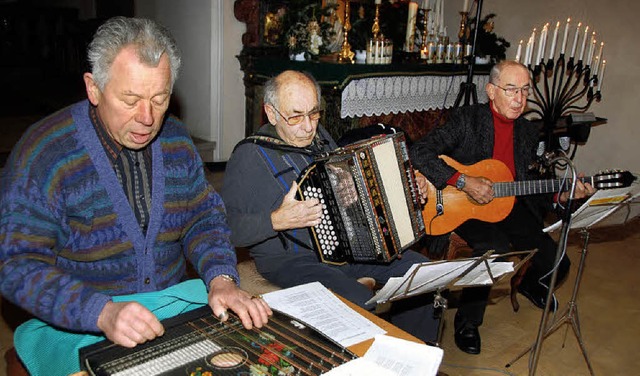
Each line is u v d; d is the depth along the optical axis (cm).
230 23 543
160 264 171
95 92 149
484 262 179
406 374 129
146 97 142
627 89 528
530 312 338
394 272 248
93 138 154
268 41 525
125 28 140
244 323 143
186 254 180
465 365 276
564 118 468
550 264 303
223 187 240
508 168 308
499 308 340
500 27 609
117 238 159
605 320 333
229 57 549
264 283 244
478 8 426
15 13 813
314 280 229
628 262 424
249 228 223
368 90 467
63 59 802
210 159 566
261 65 514
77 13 848
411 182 238
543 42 450
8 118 629
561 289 370
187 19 566
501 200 304
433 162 297
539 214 316
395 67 479
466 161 311
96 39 141
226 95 557
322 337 141
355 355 133
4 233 141
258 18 523
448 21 659
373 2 541
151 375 121
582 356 292
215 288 156
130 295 156
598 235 480
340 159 214
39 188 146
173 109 604
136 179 164
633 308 351
